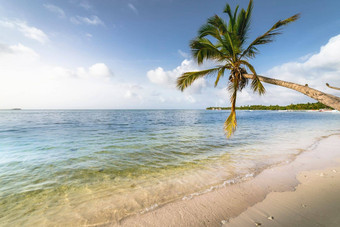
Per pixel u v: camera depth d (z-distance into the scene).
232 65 6.82
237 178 5.09
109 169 6.01
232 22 7.40
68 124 23.55
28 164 6.48
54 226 3.06
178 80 7.26
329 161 6.60
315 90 3.96
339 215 3.10
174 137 12.80
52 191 4.39
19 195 4.17
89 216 3.34
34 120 31.08
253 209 3.46
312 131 16.06
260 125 22.58
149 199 3.96
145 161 6.93
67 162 6.77
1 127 19.20
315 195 3.90
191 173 5.59
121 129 17.89
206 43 7.37
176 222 3.13
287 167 5.98
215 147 9.43
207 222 3.10
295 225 2.90
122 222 3.16
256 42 6.30
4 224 3.12
